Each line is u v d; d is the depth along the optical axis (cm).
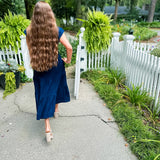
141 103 307
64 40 195
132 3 2850
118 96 332
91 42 436
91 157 201
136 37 1135
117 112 284
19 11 1098
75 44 697
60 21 1891
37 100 218
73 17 1959
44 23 177
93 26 430
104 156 202
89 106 314
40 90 212
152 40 1162
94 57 512
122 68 419
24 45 407
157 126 259
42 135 239
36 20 178
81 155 204
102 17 425
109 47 474
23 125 261
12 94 363
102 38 438
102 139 230
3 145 220
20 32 423
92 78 431
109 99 328
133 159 197
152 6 2392
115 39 460
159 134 233
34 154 206
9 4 813
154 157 190
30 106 315
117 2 2022
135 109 295
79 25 1662
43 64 192
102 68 489
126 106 299
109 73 451
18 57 474
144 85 323
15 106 315
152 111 299
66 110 301
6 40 417
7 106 316
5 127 256
